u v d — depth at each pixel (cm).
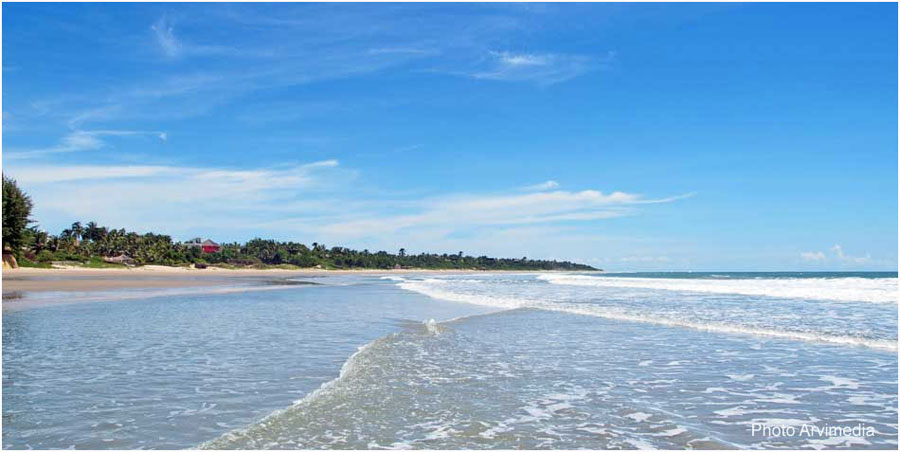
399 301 2866
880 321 1797
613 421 729
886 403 822
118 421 703
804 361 1138
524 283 5953
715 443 650
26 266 8656
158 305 2458
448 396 847
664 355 1210
